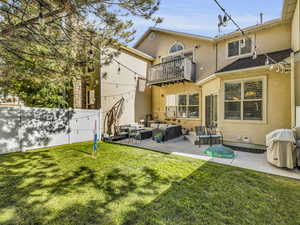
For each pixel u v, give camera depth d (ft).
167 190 10.09
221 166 14.39
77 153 18.97
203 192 9.83
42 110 22.08
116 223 7.20
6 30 10.11
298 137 14.23
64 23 11.42
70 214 7.84
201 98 31.81
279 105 19.16
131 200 8.99
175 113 35.94
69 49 13.35
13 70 13.64
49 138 22.68
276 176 12.19
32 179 11.68
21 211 8.04
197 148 21.62
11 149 19.44
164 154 18.54
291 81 17.02
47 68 14.05
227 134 23.04
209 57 31.73
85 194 9.64
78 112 25.90
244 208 8.25
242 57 27.81
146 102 38.86
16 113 19.88
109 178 11.87
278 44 24.62
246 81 21.52
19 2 9.74
